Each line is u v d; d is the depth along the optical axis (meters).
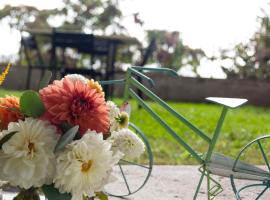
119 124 1.30
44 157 0.95
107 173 1.00
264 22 11.29
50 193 0.98
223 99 1.86
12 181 0.96
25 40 7.00
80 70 6.20
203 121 6.02
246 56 11.39
